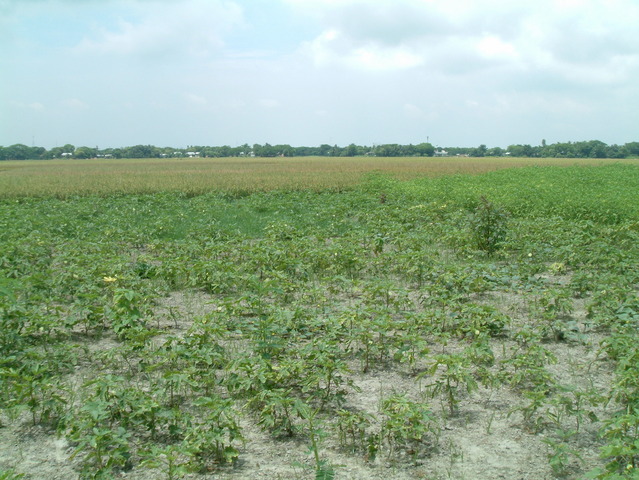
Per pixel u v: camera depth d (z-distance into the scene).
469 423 5.15
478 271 9.91
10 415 5.14
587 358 6.68
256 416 5.32
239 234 14.72
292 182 34.09
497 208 13.32
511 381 5.66
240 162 96.00
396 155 159.62
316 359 5.62
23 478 4.31
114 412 4.96
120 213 20.91
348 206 21.70
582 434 4.91
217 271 9.91
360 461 4.52
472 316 7.46
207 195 27.44
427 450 4.68
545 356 6.02
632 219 16.19
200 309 8.89
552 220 15.86
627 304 7.64
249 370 5.41
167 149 181.12
